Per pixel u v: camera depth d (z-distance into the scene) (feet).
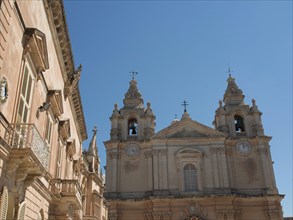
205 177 133.18
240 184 132.77
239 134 141.69
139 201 129.80
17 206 37.42
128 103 154.20
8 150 33.04
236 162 136.56
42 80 49.60
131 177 136.56
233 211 124.57
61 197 57.31
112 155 139.03
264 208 127.03
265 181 130.82
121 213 129.59
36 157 35.53
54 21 55.42
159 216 125.59
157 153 137.49
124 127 146.30
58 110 58.49
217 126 145.28
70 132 74.95
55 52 59.06
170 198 127.34
